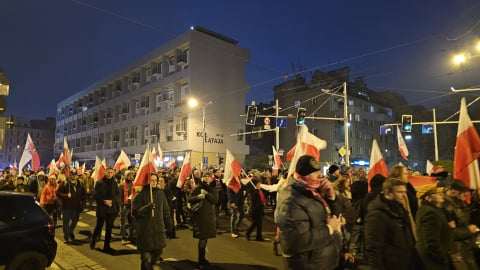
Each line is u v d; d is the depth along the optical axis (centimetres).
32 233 613
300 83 5609
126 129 5572
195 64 4228
